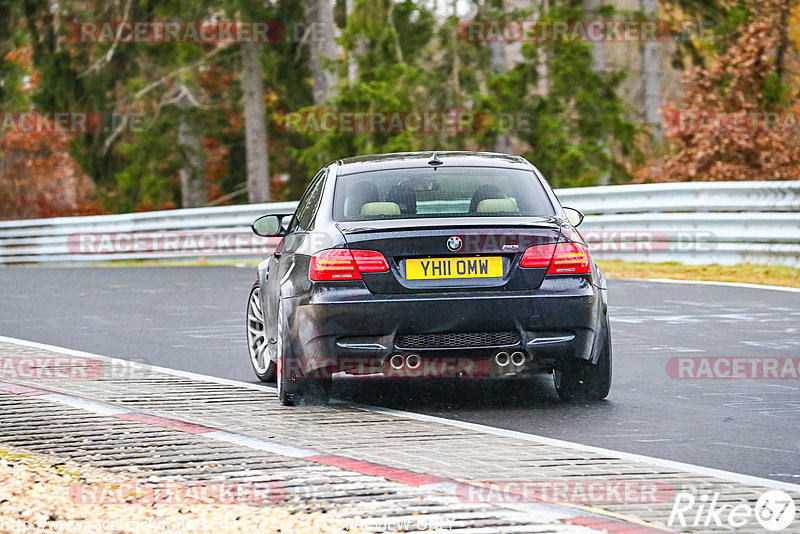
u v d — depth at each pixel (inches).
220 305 1780.3
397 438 815.1
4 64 4852.4
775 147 2994.6
